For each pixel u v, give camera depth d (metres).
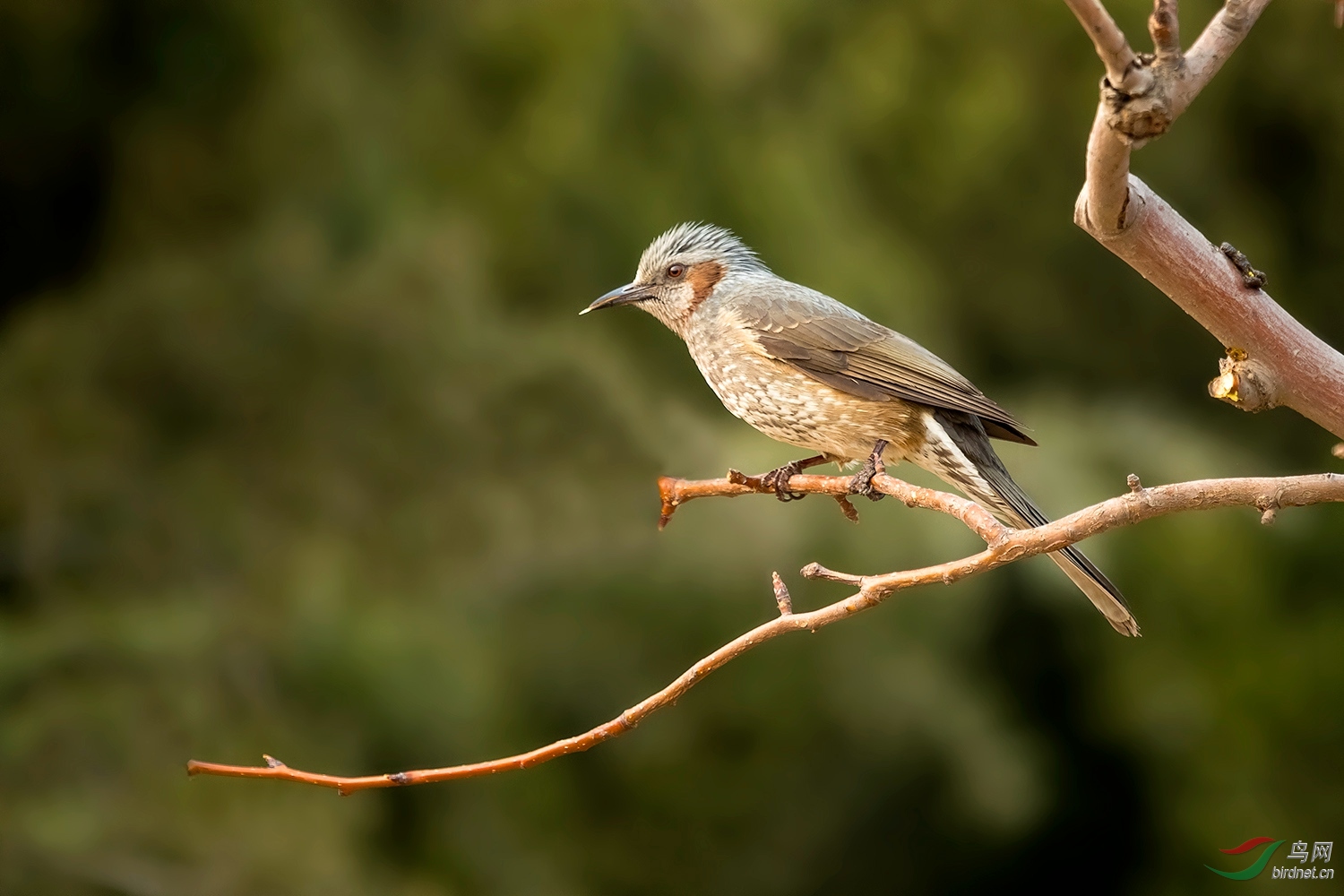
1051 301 15.43
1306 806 14.34
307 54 13.41
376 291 12.69
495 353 12.70
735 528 12.48
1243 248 15.56
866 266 13.88
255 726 11.01
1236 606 14.91
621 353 13.47
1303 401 4.38
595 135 13.92
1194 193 15.73
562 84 14.19
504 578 12.25
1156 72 3.61
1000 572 13.92
